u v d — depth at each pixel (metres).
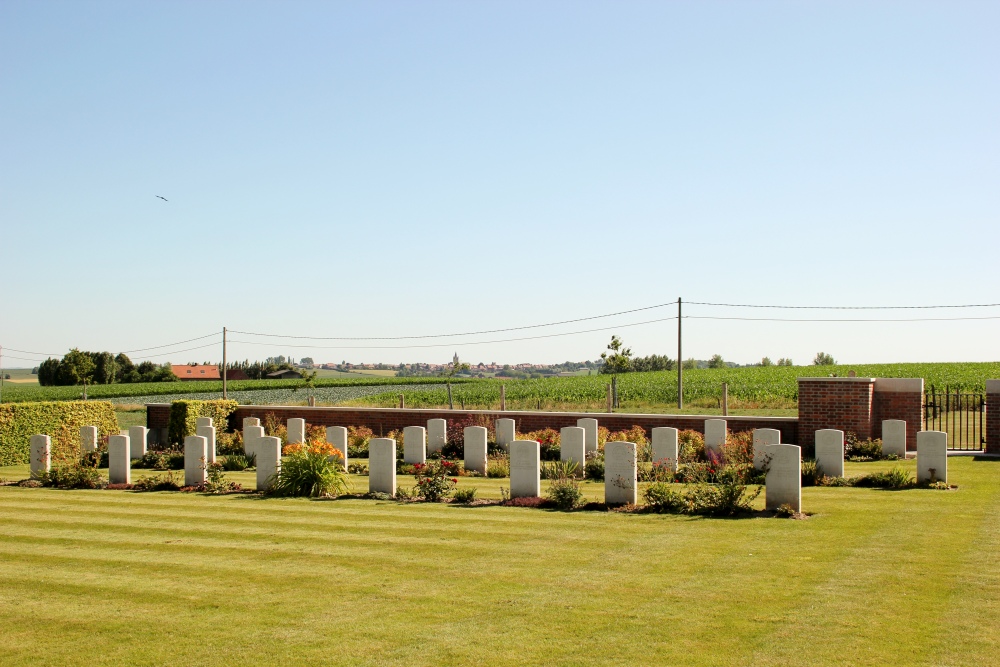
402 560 11.35
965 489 15.95
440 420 24.38
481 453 21.06
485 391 54.78
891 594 9.12
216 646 8.24
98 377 101.44
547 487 17.66
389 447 17.17
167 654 8.08
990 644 7.63
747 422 23.50
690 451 21.06
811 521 13.12
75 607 9.61
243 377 113.12
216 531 13.66
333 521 14.28
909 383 22.39
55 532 13.94
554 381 67.06
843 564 10.41
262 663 7.78
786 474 13.84
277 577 10.65
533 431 26.17
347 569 10.95
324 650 8.03
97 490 18.95
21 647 8.35
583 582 10.00
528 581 10.13
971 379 53.53
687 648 7.77
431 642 8.14
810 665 7.29
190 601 9.73
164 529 13.98
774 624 8.31
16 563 11.73
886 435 21.00
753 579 9.88
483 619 8.77
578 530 13.02
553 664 7.51
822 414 22.12
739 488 14.08
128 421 44.25
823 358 97.62
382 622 8.77
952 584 9.42
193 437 19.00
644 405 39.94
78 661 7.96
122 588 10.34
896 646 7.63
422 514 14.78
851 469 19.06
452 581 10.24
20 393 75.19
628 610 8.90
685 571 10.34
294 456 17.80
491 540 12.45
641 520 13.73
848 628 8.12
